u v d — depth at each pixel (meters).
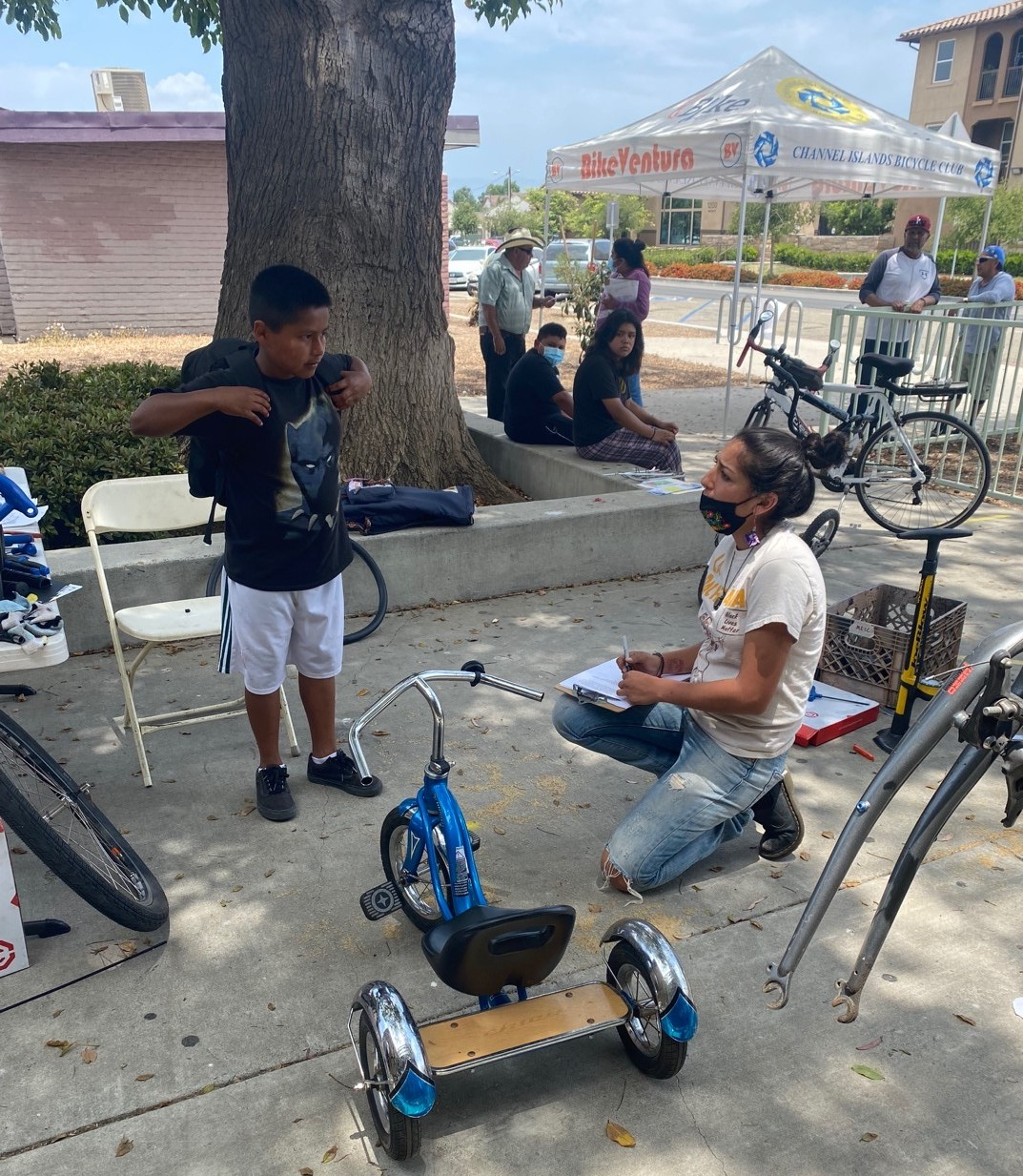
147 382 7.04
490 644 5.18
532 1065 2.57
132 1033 2.63
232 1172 2.24
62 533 5.80
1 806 2.56
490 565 5.80
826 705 4.41
